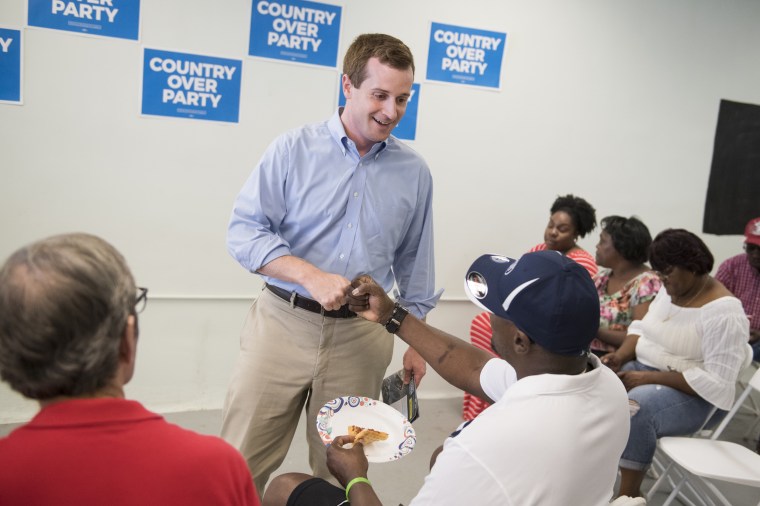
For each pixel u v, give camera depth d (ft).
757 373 7.90
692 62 11.76
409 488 8.76
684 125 12.05
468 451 3.27
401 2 9.89
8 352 2.30
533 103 11.00
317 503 4.89
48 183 8.98
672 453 7.17
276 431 6.10
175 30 8.99
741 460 7.13
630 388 7.97
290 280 5.35
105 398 2.47
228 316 10.15
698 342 8.01
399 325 5.27
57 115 8.82
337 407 5.25
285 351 5.84
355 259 5.86
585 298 3.47
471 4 10.25
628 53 11.32
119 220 9.38
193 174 9.53
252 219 5.66
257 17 9.28
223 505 2.53
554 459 3.26
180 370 10.12
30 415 9.55
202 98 9.31
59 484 2.29
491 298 3.85
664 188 12.26
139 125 9.15
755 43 12.09
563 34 10.87
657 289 9.14
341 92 9.93
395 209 5.96
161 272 9.71
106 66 8.84
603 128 11.54
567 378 3.44
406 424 5.18
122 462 2.37
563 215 9.86
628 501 4.33
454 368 5.16
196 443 2.56
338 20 9.64
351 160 5.74
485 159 10.96
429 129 10.55
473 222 11.19
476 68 10.51
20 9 8.36
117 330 2.42
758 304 11.34
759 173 12.85
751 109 12.44
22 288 2.26
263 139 9.73
